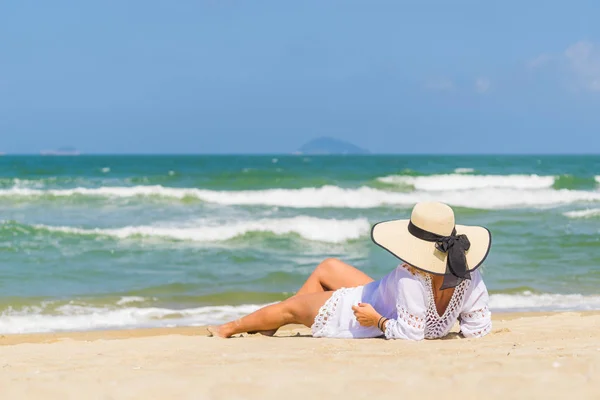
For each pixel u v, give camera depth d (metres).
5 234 13.77
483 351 3.89
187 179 26.47
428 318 4.46
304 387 2.92
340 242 13.81
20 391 2.96
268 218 16.64
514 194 22.48
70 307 8.48
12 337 6.85
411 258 4.25
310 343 4.55
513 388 2.79
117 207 18.61
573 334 4.96
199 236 13.84
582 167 41.62
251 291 9.60
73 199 19.23
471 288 4.51
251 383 2.99
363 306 4.57
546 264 11.70
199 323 7.77
